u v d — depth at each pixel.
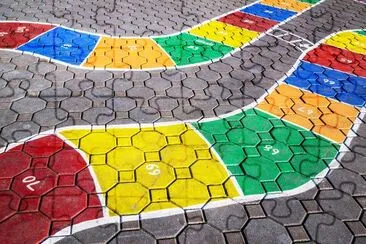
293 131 4.16
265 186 3.34
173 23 6.98
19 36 5.82
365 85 5.37
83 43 5.82
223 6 8.25
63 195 3.05
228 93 4.82
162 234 2.81
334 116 4.53
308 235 2.90
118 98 4.49
